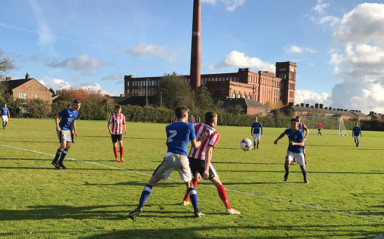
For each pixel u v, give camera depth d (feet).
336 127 205.57
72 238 12.00
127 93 455.63
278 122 221.66
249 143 38.45
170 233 12.85
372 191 21.71
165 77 257.34
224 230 13.39
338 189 22.20
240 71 372.38
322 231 13.64
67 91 265.75
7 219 13.83
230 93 339.16
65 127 26.35
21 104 141.49
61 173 24.58
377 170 31.96
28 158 31.24
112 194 18.72
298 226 14.19
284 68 422.00
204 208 16.55
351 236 13.14
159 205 16.85
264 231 13.44
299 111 333.62
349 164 36.29
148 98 307.58
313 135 118.83
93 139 56.13
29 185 20.22
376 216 15.92
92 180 22.44
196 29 274.16
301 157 24.18
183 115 15.61
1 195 17.60
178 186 21.50
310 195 20.15
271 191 21.04
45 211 15.11
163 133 79.92
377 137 115.65
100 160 32.19
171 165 14.84
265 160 37.45
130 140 58.08
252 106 288.92
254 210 16.44
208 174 15.02
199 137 15.66
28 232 12.45
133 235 12.50
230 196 19.31
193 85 276.82
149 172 26.21
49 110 147.54
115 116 31.50
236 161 35.83
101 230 12.93
